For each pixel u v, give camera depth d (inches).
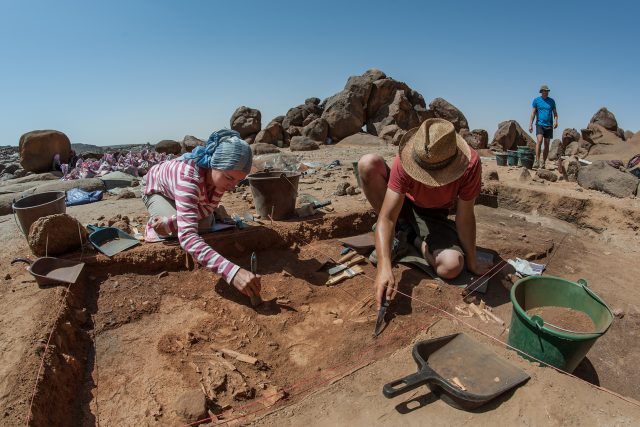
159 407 89.9
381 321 114.3
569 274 152.7
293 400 94.7
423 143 118.1
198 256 119.3
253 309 123.9
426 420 86.1
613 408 85.5
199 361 103.8
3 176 399.9
